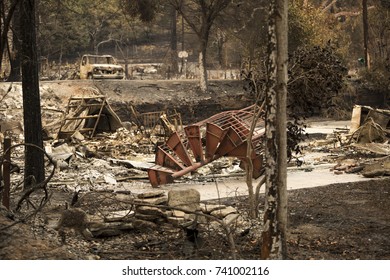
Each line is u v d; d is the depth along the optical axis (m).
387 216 19.66
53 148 34.00
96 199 21.78
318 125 59.38
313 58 19.53
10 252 13.42
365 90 78.81
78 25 93.12
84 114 45.25
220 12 74.31
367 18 85.12
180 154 26.66
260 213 19.45
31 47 23.94
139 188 26.19
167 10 100.69
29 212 18.70
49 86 62.69
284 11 12.59
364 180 27.23
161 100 68.25
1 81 62.03
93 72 71.62
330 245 16.16
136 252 14.68
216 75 95.94
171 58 101.81
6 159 18.05
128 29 106.94
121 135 44.28
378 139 37.66
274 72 12.70
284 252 12.77
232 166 30.94
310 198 22.89
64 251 13.96
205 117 69.38
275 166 12.75
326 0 108.69
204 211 16.98
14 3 17.41
